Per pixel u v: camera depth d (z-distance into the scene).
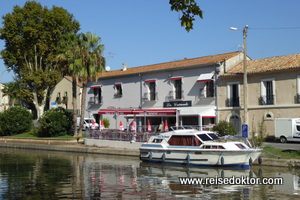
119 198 15.10
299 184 17.27
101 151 32.12
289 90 32.38
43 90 57.59
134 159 28.20
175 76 41.03
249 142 23.44
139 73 44.28
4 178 20.03
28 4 54.25
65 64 39.81
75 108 41.34
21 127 47.69
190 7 8.98
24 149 39.91
